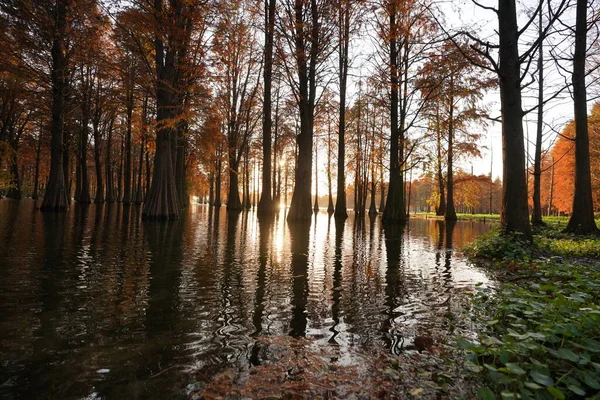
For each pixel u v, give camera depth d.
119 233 10.05
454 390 2.22
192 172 39.50
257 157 41.41
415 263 6.91
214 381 2.28
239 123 31.88
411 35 16.25
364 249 8.76
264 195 21.77
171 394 2.11
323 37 17.44
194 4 14.00
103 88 27.77
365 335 3.13
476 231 16.86
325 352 2.75
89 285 4.48
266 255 7.28
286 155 44.78
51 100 20.19
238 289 4.55
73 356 2.58
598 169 28.34
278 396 2.10
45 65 18.48
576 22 11.98
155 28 13.51
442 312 3.81
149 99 22.36
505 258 7.09
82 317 3.37
